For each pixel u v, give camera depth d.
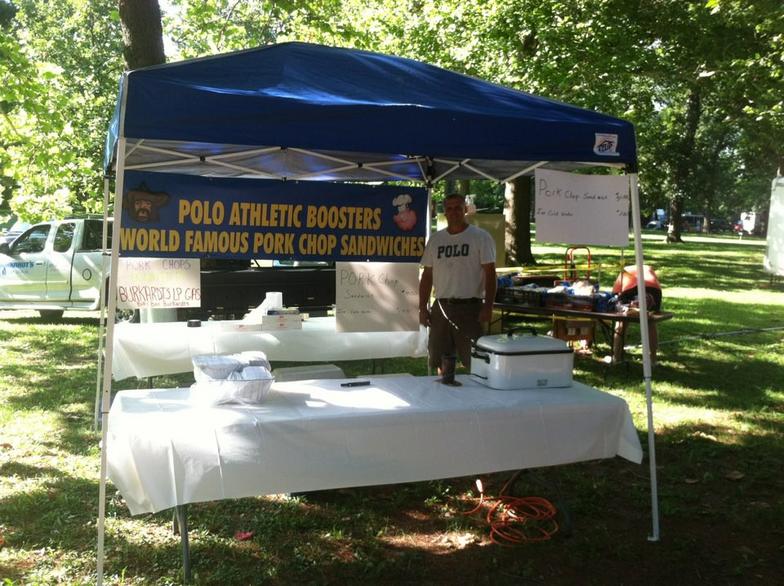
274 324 5.80
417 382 4.12
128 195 4.30
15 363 8.21
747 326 11.48
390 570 3.54
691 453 5.39
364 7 14.13
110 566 3.52
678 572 3.59
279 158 5.35
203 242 4.50
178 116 3.03
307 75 3.79
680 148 35.34
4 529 3.91
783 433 5.93
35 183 8.49
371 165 5.64
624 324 8.30
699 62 13.16
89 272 11.04
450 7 12.45
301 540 3.86
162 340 5.46
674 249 31.64
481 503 4.38
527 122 3.62
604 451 3.78
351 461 3.31
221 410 3.39
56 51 21.48
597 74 12.12
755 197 53.84
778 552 3.84
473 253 5.33
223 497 3.12
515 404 3.62
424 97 3.76
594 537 3.94
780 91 11.09
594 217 3.95
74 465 4.91
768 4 9.03
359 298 4.91
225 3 11.35
